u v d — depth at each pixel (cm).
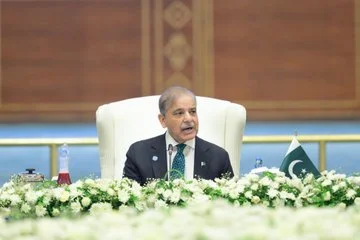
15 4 3944
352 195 852
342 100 3959
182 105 1069
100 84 3962
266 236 438
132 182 872
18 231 484
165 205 827
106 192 840
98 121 1222
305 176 936
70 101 3959
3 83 3947
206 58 3944
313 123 3853
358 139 1645
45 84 3956
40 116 3953
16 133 3494
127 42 3947
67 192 832
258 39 3944
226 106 1231
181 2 3928
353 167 2119
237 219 482
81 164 2252
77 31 3950
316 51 3950
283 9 3941
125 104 1229
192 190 846
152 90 3956
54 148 1620
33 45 3950
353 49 3944
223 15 3938
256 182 870
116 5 3941
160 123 1134
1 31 3941
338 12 3938
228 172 1097
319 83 3959
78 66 3953
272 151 2266
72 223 496
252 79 3959
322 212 499
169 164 1081
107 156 1211
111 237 444
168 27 3941
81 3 3941
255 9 3944
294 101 3959
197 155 1089
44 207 824
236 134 1223
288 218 491
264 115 3966
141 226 476
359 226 482
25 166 2333
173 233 445
